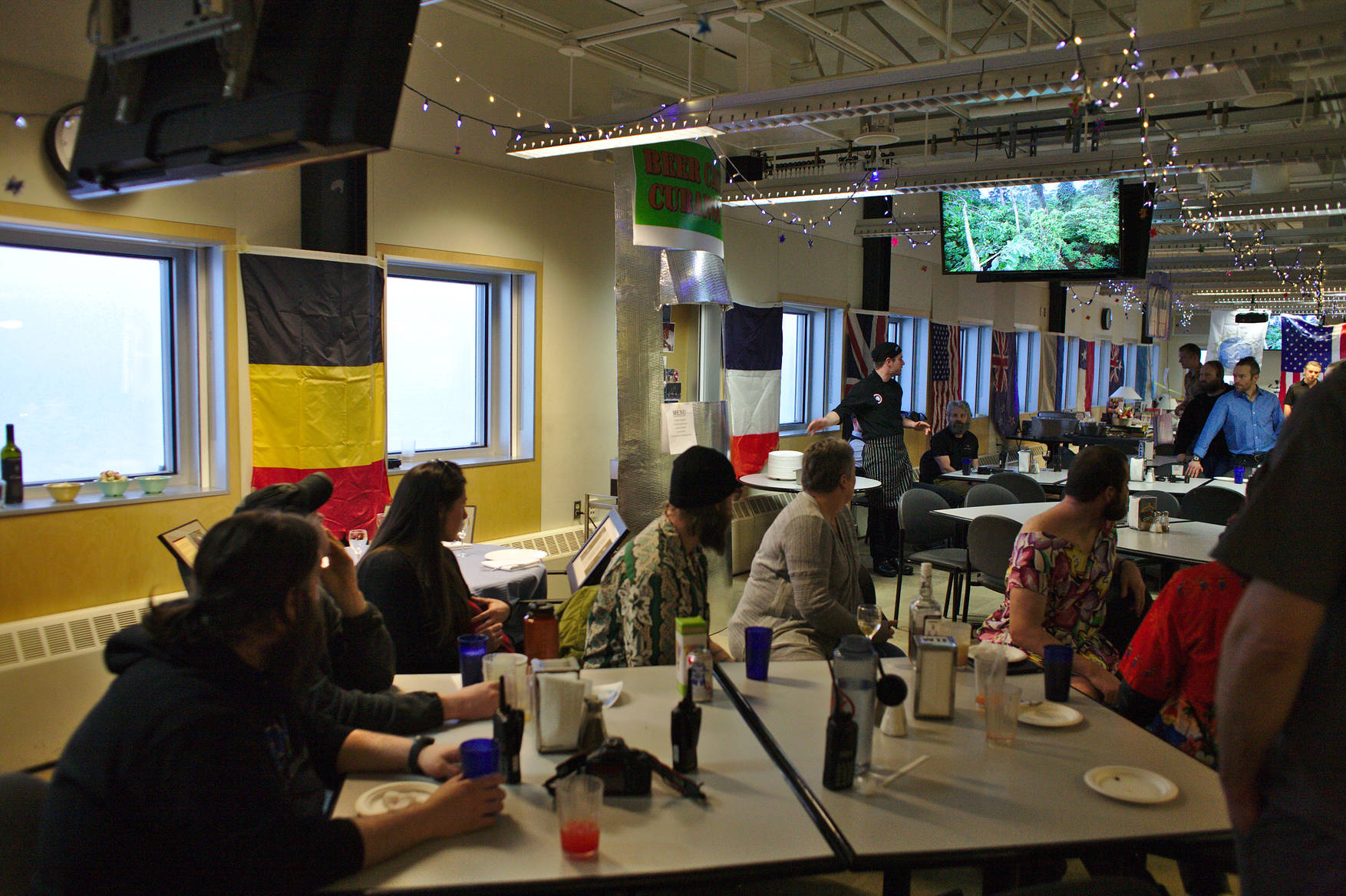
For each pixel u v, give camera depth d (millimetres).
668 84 6379
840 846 1437
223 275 3994
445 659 2654
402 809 1448
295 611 1426
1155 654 2141
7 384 3492
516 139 4781
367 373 4328
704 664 2139
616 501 5547
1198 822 1551
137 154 1549
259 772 1340
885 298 9336
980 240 6996
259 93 1391
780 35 6172
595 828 1409
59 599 3457
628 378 5078
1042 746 1902
